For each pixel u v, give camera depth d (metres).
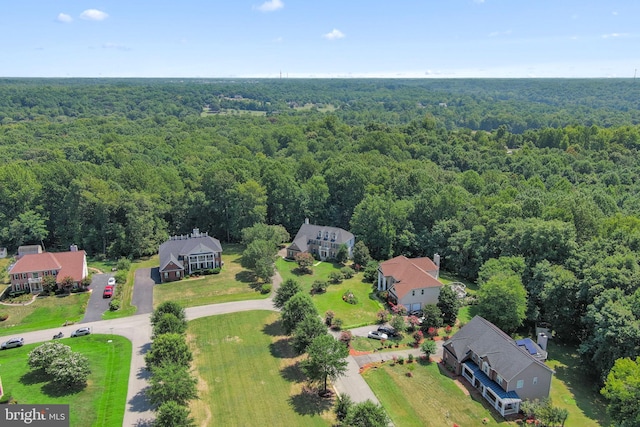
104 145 165.38
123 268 92.88
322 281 83.19
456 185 117.56
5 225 102.75
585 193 105.81
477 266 86.00
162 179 120.56
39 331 68.06
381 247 98.94
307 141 191.88
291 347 63.38
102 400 51.59
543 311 69.62
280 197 115.31
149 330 68.38
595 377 56.69
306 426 47.91
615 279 57.72
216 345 64.00
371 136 166.00
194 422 48.31
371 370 57.59
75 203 102.94
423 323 67.06
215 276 91.00
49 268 81.88
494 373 52.28
